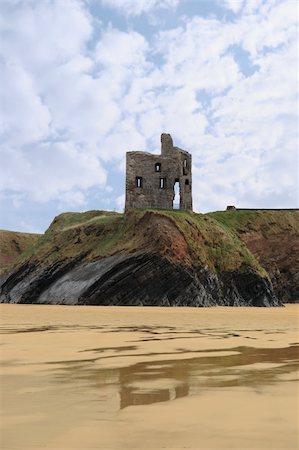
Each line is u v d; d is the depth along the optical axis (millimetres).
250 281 65188
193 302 57281
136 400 6996
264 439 5094
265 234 89250
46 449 4797
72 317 31578
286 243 89375
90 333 19250
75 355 12359
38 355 12305
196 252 61500
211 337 17828
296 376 9172
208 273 61125
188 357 12070
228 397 7191
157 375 9250
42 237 82938
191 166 79938
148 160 75688
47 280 68500
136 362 11094
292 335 18891
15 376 9164
